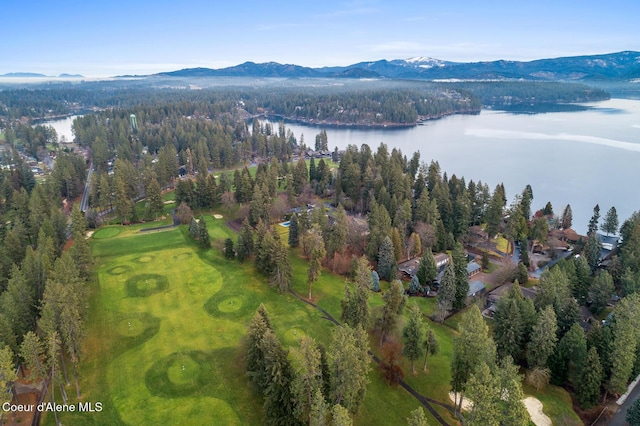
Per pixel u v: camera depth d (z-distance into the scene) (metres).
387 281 95.19
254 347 56.25
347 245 105.56
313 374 45.69
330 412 46.03
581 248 110.69
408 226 122.19
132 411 53.94
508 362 44.56
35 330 65.44
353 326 65.50
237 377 60.41
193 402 55.56
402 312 69.75
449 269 77.00
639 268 88.25
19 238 97.12
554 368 60.94
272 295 84.56
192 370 61.62
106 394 56.81
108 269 93.88
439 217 118.25
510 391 40.28
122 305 78.88
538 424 54.12
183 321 74.50
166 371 61.41
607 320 69.50
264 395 53.62
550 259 111.50
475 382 41.97
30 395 56.16
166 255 102.25
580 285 84.94
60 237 105.44
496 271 99.44
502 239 125.12
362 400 53.28
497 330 65.81
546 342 60.28
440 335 73.75
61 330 54.75
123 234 117.25
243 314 77.31
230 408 54.59
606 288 80.94
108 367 62.12
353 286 88.12
